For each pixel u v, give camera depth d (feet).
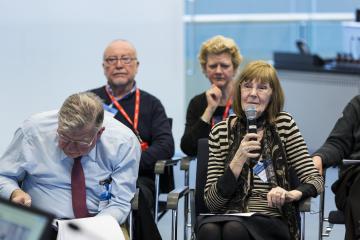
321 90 35.24
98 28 34.58
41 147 15.81
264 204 16.48
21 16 33.04
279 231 15.78
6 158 16.07
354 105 18.89
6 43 32.86
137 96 21.89
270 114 16.83
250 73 16.62
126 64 21.61
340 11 47.21
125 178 16.12
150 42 35.81
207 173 17.13
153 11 35.63
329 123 35.06
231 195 16.46
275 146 16.62
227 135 16.99
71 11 33.96
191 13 41.57
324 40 47.01
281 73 37.09
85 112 14.61
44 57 33.65
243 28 44.34
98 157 15.99
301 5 45.78
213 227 15.47
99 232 14.11
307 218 26.35
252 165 16.61
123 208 15.85
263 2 44.60
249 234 15.47
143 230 16.74
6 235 9.04
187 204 18.60
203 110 21.61
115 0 34.76
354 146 18.70
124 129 16.51
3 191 15.67
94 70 34.65
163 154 20.72
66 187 15.96
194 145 20.57
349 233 16.92
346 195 17.53
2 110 33.01
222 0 43.34
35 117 16.12
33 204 16.03
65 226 13.80
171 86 36.47
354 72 33.88
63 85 34.17
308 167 16.66
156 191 19.70
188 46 41.24
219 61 21.36
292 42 45.75
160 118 21.65
